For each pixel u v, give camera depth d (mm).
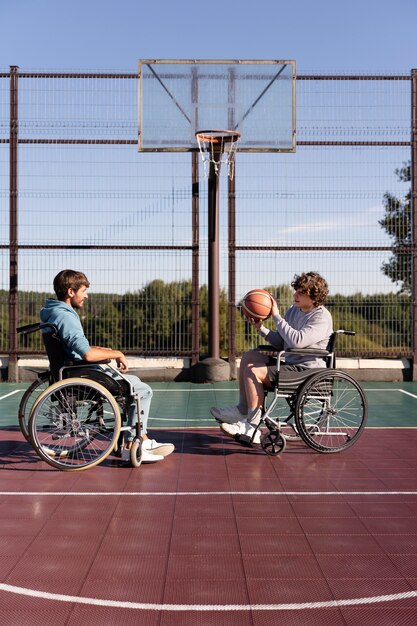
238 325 10891
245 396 5664
